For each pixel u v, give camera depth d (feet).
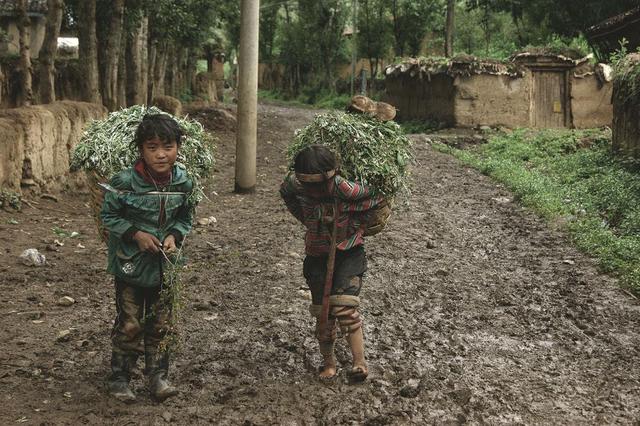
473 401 13.97
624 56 52.21
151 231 12.90
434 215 34.65
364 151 14.23
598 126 84.74
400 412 13.20
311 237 14.03
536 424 13.15
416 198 39.63
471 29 147.74
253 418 12.82
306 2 182.29
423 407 13.60
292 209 14.35
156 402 13.35
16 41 88.53
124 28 63.87
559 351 17.08
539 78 84.89
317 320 14.39
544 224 32.60
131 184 12.80
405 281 22.77
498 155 64.69
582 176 46.47
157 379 13.35
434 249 27.55
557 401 14.20
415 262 25.29
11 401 13.12
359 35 164.35
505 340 17.74
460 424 12.97
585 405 14.06
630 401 14.30
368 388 14.26
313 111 134.72
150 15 70.59
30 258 22.75
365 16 162.30
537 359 16.51
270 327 17.78
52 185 34.96
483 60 83.15
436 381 14.88
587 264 25.54
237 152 39.60
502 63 83.35
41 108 34.73
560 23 98.84
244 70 38.99
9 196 30.22
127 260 12.87
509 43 124.16
